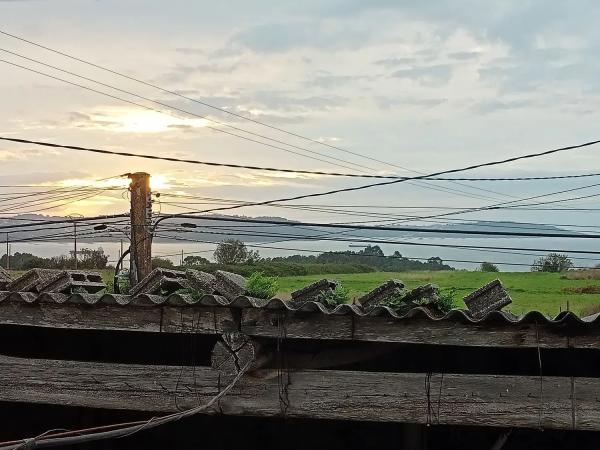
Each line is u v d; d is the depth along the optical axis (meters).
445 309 7.21
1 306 7.40
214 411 7.09
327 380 6.98
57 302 7.21
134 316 7.16
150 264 14.45
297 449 8.83
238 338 7.00
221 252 25.36
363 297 7.32
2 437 8.76
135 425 6.20
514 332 6.59
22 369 7.47
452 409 6.77
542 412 6.62
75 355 8.72
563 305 18.30
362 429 8.72
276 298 6.88
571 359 7.92
